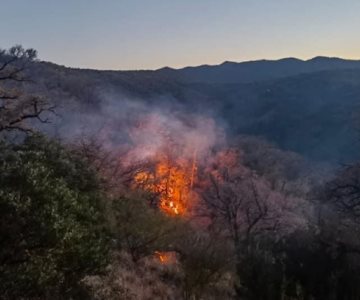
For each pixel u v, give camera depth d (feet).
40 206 20.44
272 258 46.50
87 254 22.95
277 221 139.33
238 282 47.50
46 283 20.81
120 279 40.98
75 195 25.34
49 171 23.56
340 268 45.39
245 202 144.05
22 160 25.17
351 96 464.24
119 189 60.95
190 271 45.96
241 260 47.21
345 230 52.16
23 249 19.40
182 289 46.98
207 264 45.78
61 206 22.22
